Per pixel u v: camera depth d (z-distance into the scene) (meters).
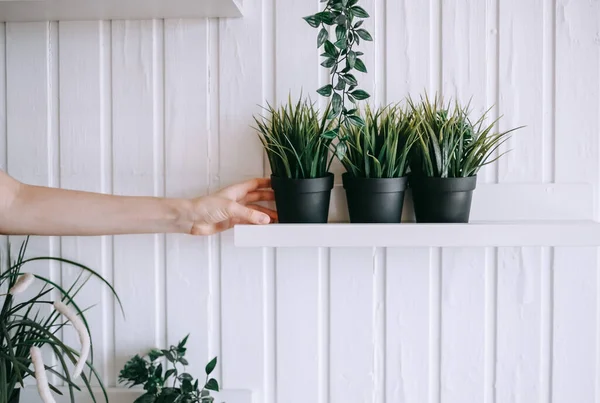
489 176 1.13
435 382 1.14
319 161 1.04
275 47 1.13
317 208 1.03
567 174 1.12
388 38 1.12
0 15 1.12
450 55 1.12
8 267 1.14
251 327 1.16
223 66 1.14
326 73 1.13
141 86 1.16
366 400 1.15
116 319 1.18
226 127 1.15
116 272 1.17
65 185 1.18
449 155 1.01
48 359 1.19
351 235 0.97
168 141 1.16
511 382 1.13
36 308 1.19
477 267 1.13
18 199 0.98
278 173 1.04
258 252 1.15
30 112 1.18
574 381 1.12
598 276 1.12
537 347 1.13
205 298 1.16
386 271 1.14
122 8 1.07
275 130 1.04
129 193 1.17
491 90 1.12
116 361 1.18
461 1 1.12
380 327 1.14
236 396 1.14
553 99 1.11
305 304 1.15
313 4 1.13
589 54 1.11
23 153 1.18
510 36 1.11
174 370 1.10
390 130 1.00
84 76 1.17
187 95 1.15
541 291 1.13
